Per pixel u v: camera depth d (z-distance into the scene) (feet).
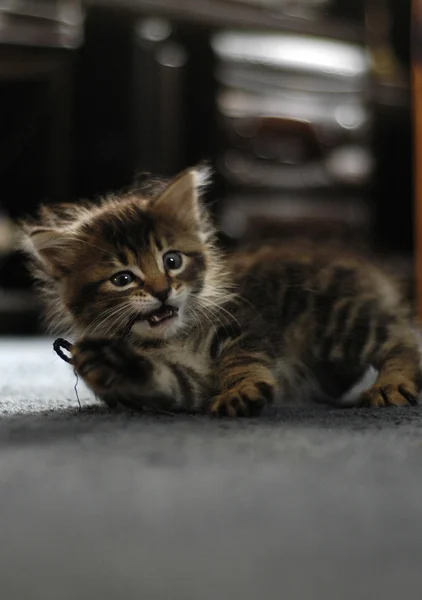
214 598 1.04
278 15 4.53
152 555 1.19
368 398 1.99
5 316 4.15
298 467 1.50
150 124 4.17
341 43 4.71
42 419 1.81
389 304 2.17
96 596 1.06
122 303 1.97
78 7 4.20
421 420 1.79
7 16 4.16
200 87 4.32
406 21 4.85
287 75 4.63
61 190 4.23
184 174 2.07
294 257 2.19
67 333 2.04
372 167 4.71
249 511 1.36
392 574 1.11
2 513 1.36
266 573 1.12
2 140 4.24
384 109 4.76
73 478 1.46
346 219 4.57
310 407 2.03
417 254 4.17
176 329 1.98
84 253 2.00
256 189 4.45
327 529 1.30
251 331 2.01
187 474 1.47
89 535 1.28
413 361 2.07
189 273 2.03
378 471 1.48
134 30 4.12
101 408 1.94
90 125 4.20
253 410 1.85
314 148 4.68
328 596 1.05
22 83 4.20
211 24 4.27
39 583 1.10
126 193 2.34
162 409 1.92
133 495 1.40
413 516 1.35
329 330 2.12
